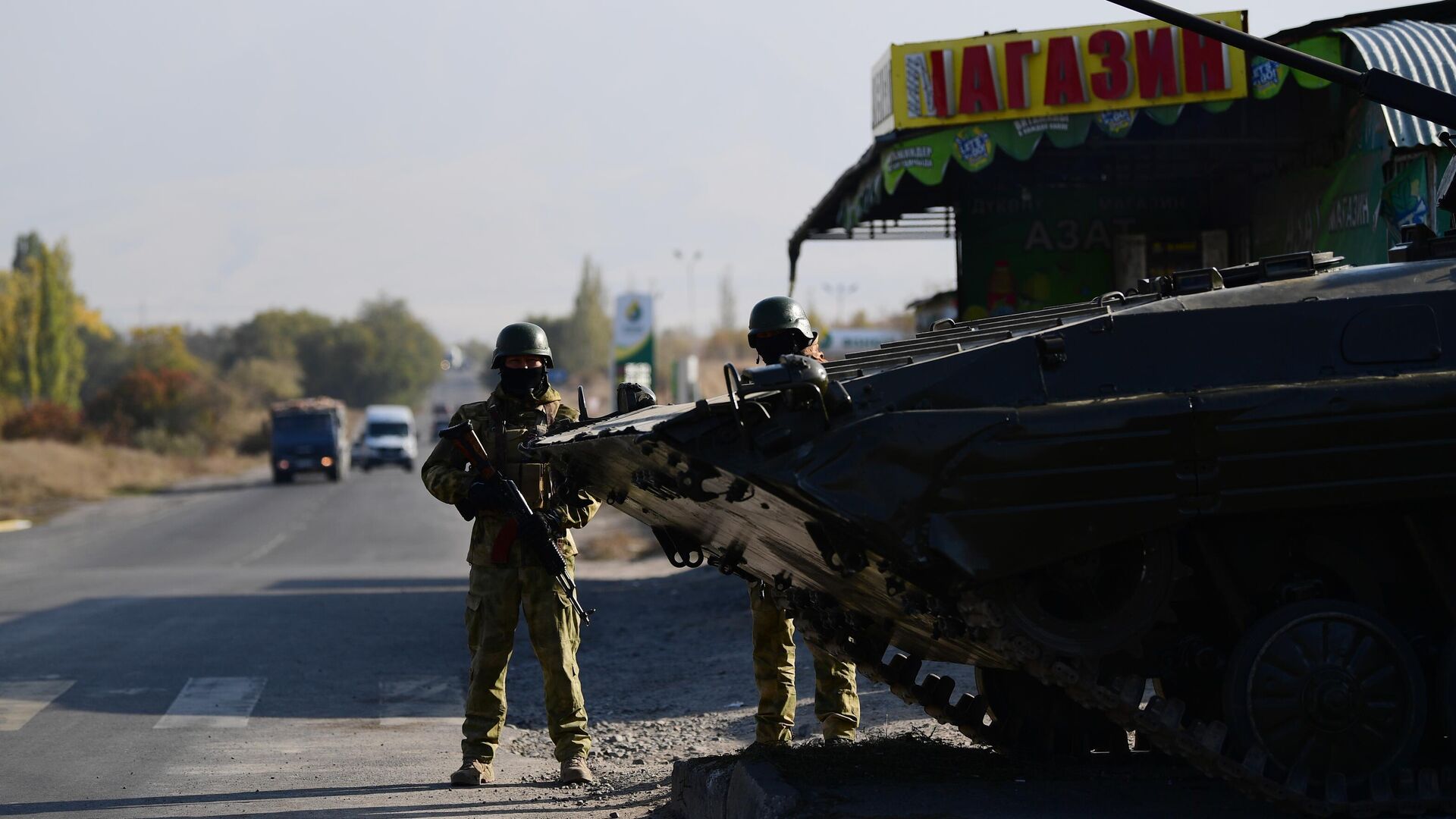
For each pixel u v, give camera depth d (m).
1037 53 25.64
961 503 10.61
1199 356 11.09
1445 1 24.14
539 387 16.16
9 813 14.71
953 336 13.00
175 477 140.88
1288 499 10.84
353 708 21.64
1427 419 10.92
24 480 109.69
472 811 14.42
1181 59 25.17
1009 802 11.67
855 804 11.56
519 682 24.20
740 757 13.66
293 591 40.69
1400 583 11.83
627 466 12.30
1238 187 30.73
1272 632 11.08
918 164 26.23
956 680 20.58
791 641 15.85
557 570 15.51
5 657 27.00
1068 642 10.90
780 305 14.96
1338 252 25.97
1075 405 10.84
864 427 10.62
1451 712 11.32
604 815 14.10
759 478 10.51
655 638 28.62
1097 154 29.14
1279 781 11.02
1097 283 32.12
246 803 15.01
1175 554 11.01
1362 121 24.89
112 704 21.83
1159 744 11.13
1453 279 11.42
